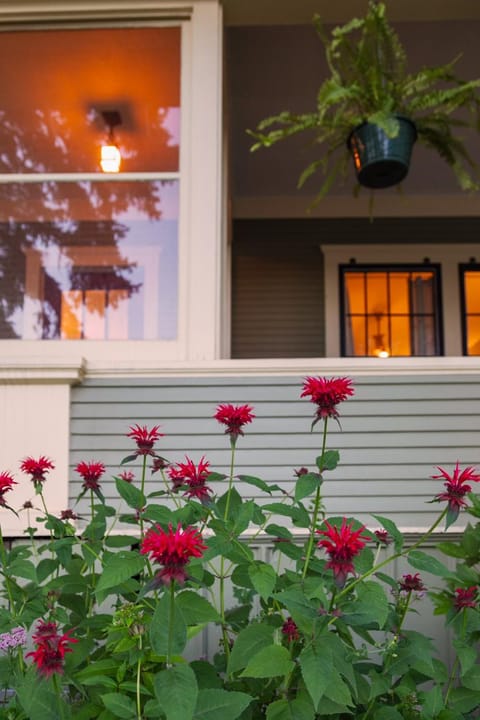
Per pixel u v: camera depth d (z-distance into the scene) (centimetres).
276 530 123
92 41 232
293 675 108
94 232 229
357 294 501
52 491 192
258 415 198
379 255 502
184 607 102
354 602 101
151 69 232
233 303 498
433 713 109
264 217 509
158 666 112
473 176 465
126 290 223
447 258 500
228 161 367
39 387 196
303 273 502
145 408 199
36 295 226
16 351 217
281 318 496
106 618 117
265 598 104
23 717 110
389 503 192
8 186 236
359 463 194
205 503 114
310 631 100
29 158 238
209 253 217
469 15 240
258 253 505
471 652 115
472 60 356
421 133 260
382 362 198
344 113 244
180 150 227
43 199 234
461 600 122
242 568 123
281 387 199
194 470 118
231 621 128
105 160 233
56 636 95
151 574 118
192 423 198
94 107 236
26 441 194
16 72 236
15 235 231
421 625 178
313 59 346
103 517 138
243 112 397
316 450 196
